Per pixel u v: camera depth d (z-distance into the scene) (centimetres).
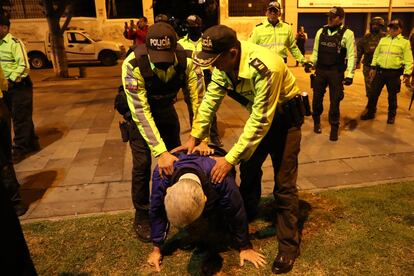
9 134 336
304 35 1456
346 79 489
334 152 468
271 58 212
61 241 287
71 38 1529
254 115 216
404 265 250
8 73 450
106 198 362
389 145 490
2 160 315
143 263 261
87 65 1593
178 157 237
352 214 311
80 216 326
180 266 256
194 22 441
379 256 259
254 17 1762
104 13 1747
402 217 305
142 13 1803
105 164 449
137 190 283
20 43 455
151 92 257
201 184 209
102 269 256
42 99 858
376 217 305
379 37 679
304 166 426
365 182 380
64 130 599
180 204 182
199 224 303
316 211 318
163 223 245
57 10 1169
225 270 252
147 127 243
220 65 214
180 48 260
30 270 143
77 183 398
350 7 1709
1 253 130
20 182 404
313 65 528
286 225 253
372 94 602
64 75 1214
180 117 650
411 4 1769
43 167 444
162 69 237
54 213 335
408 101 755
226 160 217
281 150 246
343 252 264
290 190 249
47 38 1512
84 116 687
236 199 227
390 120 590
